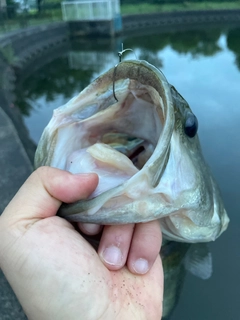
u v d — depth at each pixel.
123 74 0.15
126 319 0.14
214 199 0.23
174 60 1.27
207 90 0.81
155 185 0.14
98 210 0.13
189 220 0.19
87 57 1.61
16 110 0.83
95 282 0.13
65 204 0.14
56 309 0.13
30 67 1.41
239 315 0.23
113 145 0.18
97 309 0.13
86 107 0.16
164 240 0.27
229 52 1.35
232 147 0.48
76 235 0.14
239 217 0.32
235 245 0.29
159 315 0.15
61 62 1.51
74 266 0.13
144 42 1.88
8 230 0.13
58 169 0.14
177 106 0.17
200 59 1.25
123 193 0.13
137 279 0.15
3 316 0.20
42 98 0.99
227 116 0.61
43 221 0.14
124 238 0.15
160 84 0.13
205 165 0.21
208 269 0.27
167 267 0.27
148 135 0.17
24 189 0.14
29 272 0.13
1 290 0.21
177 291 0.25
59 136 0.16
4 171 0.34
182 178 0.16
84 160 0.15
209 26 2.31
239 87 0.82
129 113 0.17
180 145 0.17
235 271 0.27
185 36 2.02
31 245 0.13
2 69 1.07
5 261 0.13
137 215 0.14
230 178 0.39
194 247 0.28
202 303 0.24
